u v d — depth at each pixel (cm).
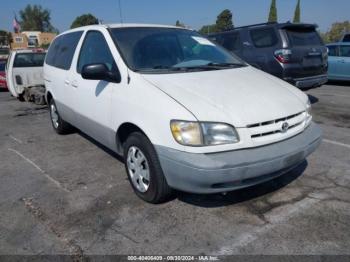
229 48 812
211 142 263
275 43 702
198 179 259
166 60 365
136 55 354
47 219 307
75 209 322
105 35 383
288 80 689
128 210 315
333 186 350
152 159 298
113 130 351
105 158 459
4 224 301
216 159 259
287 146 288
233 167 257
